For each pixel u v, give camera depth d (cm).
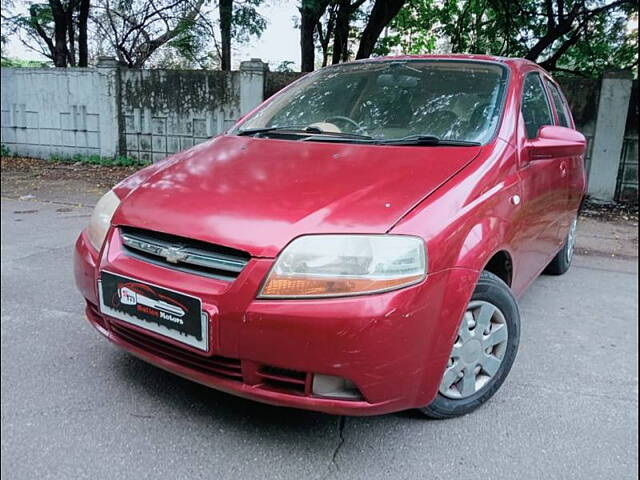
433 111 291
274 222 199
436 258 201
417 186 219
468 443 225
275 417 236
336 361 186
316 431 228
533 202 287
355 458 213
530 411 250
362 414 196
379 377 191
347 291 188
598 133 802
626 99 784
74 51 1388
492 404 255
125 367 273
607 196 817
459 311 209
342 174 229
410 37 1400
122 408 239
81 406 239
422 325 197
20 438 218
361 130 292
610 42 1053
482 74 313
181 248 208
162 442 218
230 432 225
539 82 363
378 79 327
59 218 626
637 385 277
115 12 1328
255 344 190
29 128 1135
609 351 315
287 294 188
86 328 318
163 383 260
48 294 371
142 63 1402
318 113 316
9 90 1127
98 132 1084
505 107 285
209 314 193
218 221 206
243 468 205
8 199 743
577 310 380
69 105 1090
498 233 235
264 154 259
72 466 204
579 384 276
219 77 992
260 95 973
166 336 208
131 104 1053
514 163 266
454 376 234
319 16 1078
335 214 201
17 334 308
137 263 217
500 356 250
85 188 836
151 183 248
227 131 328
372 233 195
